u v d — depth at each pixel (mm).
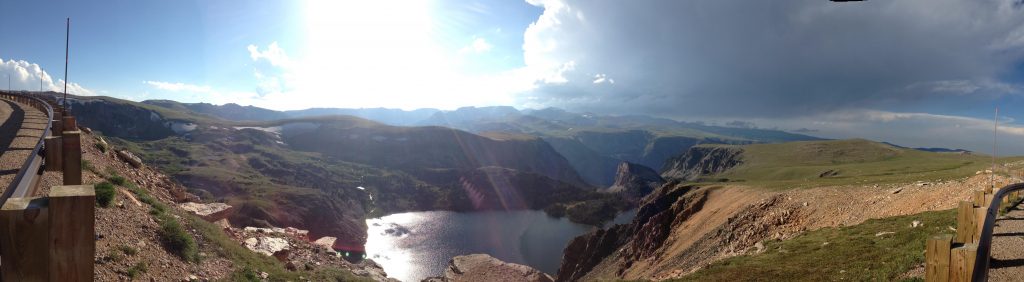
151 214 15117
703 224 51344
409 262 108375
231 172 138625
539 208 195125
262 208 110000
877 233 20484
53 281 2443
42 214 2426
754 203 42719
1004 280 9477
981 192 16594
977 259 6062
